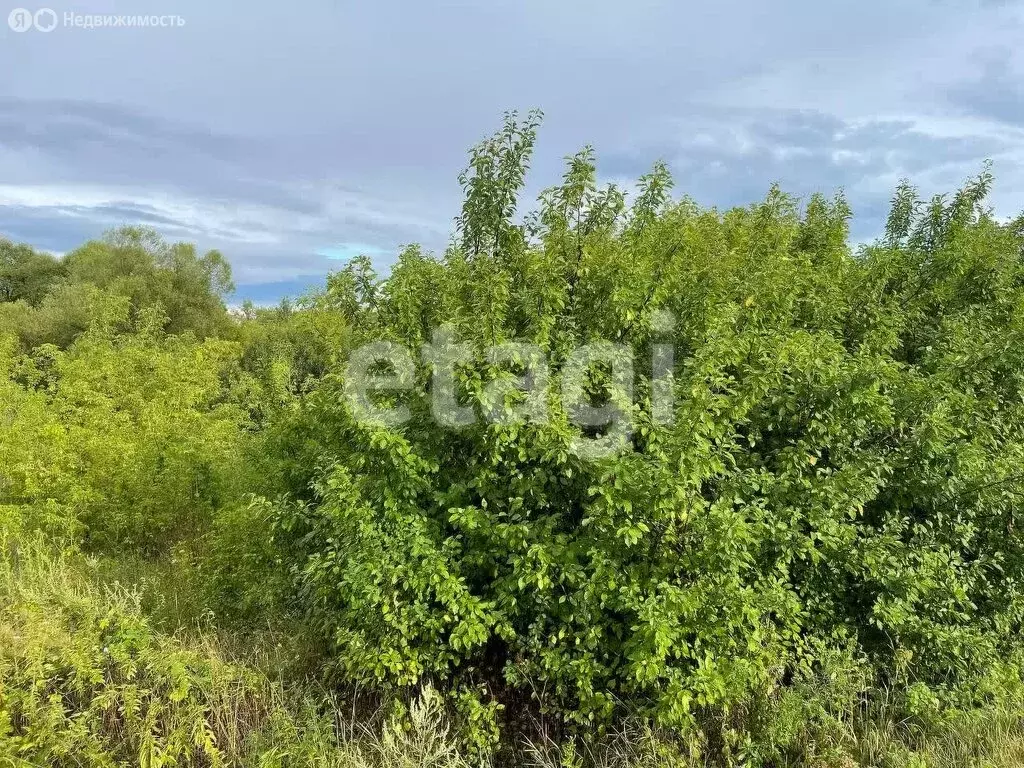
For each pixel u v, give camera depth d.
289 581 5.14
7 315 21.84
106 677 4.04
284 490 5.40
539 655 4.02
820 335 4.63
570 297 4.79
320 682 4.41
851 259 6.32
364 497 3.98
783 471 4.22
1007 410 5.08
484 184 5.10
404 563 3.77
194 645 4.62
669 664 3.75
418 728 3.74
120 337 17.02
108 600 4.80
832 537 3.97
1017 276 6.65
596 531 3.78
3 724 3.49
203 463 7.65
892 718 4.01
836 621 4.31
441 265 5.18
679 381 4.11
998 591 4.53
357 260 4.88
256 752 3.66
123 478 7.42
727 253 5.43
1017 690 3.97
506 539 3.71
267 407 7.18
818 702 3.75
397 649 3.90
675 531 3.64
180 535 7.40
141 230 26.20
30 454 7.43
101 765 3.52
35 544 6.12
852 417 4.24
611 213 4.96
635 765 3.56
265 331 18.69
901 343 5.68
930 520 4.55
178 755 3.76
